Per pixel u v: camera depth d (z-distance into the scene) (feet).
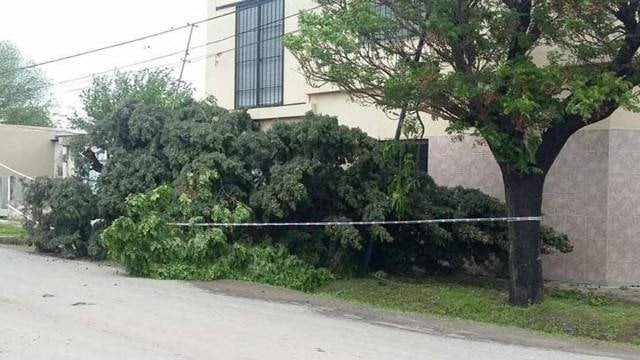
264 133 48.67
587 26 33.55
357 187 46.21
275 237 47.26
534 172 36.37
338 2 38.09
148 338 26.66
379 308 38.17
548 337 32.17
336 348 26.78
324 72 37.91
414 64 36.01
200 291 40.11
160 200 46.50
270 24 66.59
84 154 56.85
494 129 34.45
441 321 35.14
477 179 50.67
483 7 36.01
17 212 90.68
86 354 23.76
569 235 45.91
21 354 23.54
